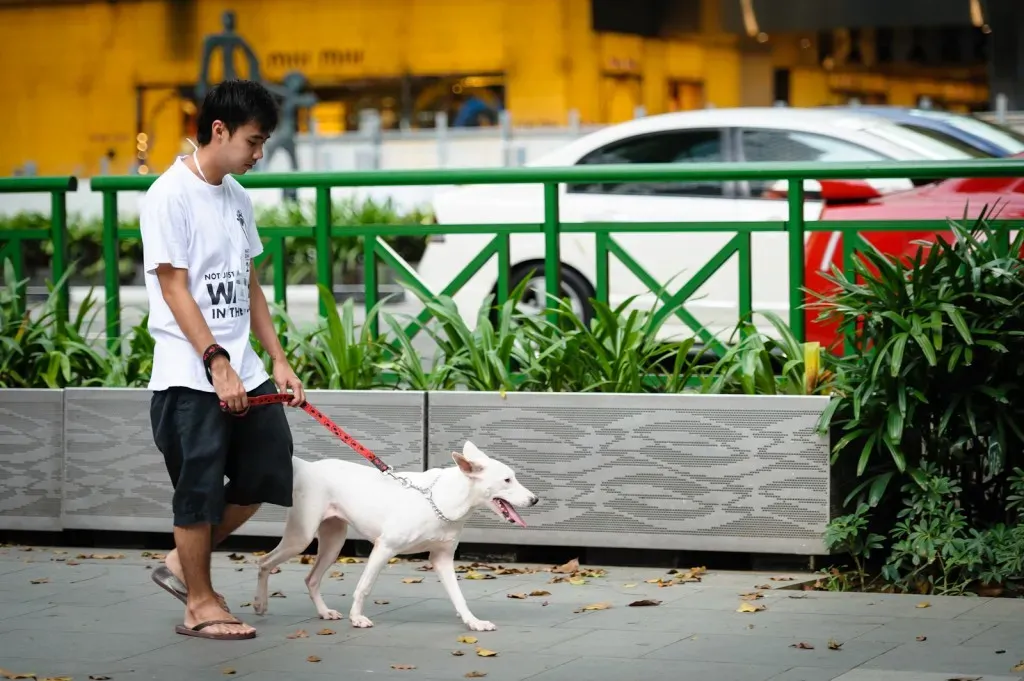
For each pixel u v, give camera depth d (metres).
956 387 8.87
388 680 6.64
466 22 39.94
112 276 11.23
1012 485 8.70
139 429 9.48
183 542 7.34
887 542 8.89
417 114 40.91
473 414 9.02
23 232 11.44
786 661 6.87
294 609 8.02
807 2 37.53
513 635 7.40
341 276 23.45
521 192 14.95
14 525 9.76
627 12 39.06
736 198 13.97
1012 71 31.55
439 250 15.17
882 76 40.91
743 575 8.67
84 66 43.38
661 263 14.16
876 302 8.87
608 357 9.52
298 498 7.59
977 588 8.44
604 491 8.84
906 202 12.77
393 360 10.08
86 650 7.20
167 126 43.03
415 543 7.46
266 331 7.82
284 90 33.25
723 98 41.75
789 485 8.58
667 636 7.34
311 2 41.38
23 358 10.62
